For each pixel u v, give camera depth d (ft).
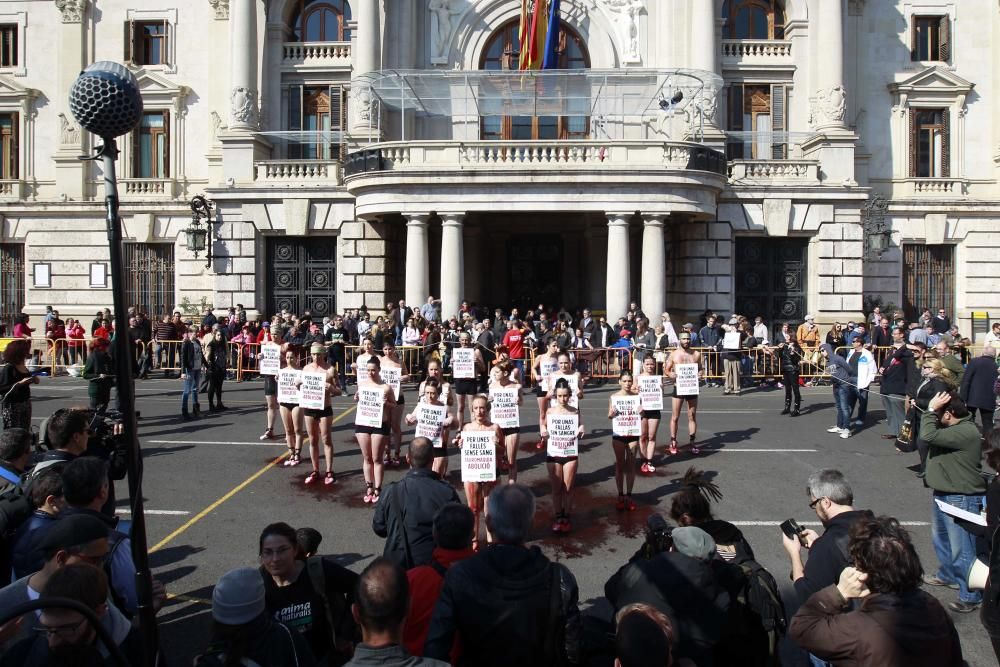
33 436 29.37
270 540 18.93
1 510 20.20
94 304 116.06
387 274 103.14
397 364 48.39
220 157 111.45
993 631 18.25
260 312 103.40
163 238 114.11
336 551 32.63
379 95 99.86
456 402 56.18
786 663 18.88
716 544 19.39
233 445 52.65
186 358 61.67
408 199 90.74
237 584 14.98
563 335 82.38
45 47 118.01
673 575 17.08
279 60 109.29
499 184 89.51
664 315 83.87
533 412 65.87
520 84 95.86
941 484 28.63
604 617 25.07
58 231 116.37
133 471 13.85
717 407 69.82
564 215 109.09
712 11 101.35
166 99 114.62
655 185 89.30
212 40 113.60
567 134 110.22
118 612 15.57
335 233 102.68
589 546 33.83
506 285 116.88
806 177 102.01
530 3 100.89
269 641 15.14
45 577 15.46
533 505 16.74
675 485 43.39
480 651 15.28
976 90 112.06
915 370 47.91
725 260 100.63
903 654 13.74
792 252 103.40
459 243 90.84
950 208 110.22
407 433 57.11
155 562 31.32
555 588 15.83
